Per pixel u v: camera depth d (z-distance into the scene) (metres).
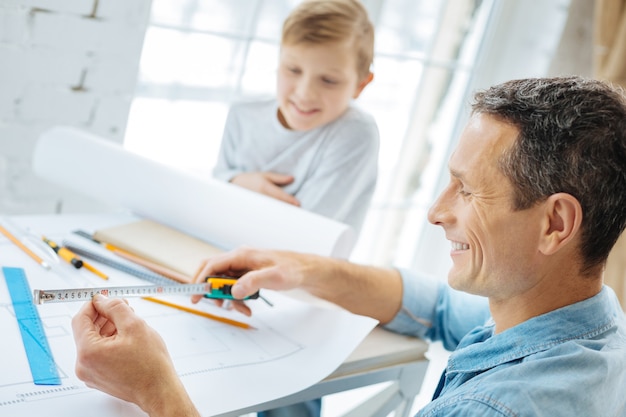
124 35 1.44
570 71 2.27
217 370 0.80
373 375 0.95
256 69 1.74
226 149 1.54
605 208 0.68
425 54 2.12
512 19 2.28
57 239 1.09
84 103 1.45
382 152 2.13
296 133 1.45
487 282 0.75
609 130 0.67
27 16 1.30
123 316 0.73
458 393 0.70
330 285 1.02
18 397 0.67
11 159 1.40
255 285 0.93
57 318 0.84
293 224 1.15
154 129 1.62
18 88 1.35
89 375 0.69
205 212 1.19
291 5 1.74
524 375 0.68
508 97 0.72
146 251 1.09
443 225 0.79
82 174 1.28
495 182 0.71
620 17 2.01
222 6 1.61
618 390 0.71
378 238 2.28
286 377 0.82
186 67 1.61
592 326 0.73
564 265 0.72
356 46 1.38
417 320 1.05
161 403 0.68
